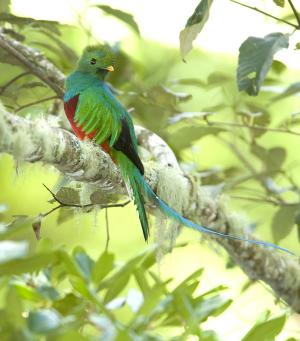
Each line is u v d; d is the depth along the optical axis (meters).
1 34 10.79
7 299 4.94
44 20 11.07
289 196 14.55
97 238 15.40
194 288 5.75
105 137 9.02
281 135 15.48
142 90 11.74
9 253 4.64
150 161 9.69
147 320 5.21
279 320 5.65
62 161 7.66
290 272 10.55
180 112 11.93
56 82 11.05
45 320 4.74
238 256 10.37
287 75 15.27
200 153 15.31
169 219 9.45
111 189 8.88
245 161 12.39
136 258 5.75
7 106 11.09
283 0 9.38
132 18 11.21
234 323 12.20
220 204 10.12
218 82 11.79
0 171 15.20
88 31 11.51
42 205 15.27
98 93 9.31
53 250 5.17
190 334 5.29
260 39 9.01
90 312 5.29
